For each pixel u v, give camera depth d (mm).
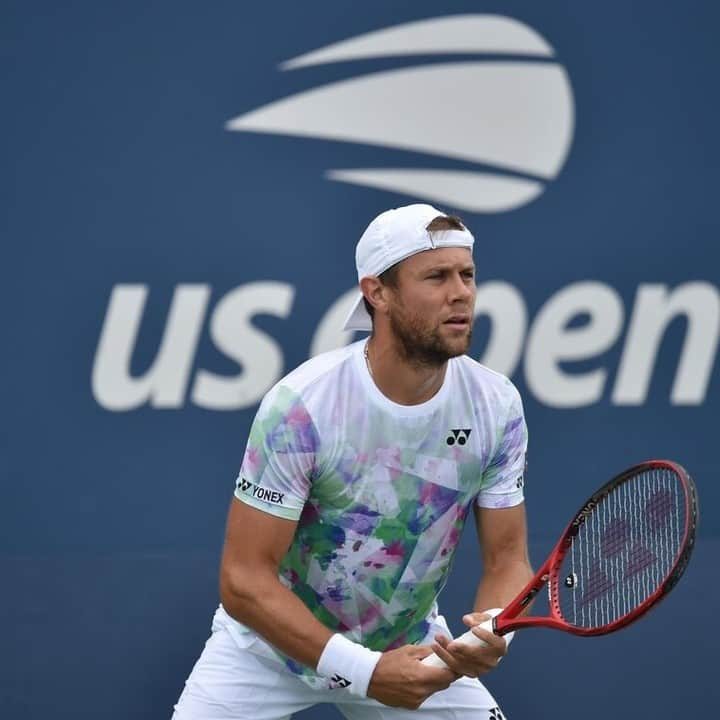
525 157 19828
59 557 19250
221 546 19484
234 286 19391
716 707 20078
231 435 19438
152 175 19219
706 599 20062
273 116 19391
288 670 14609
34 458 19172
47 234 19094
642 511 12953
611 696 19984
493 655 12992
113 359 19234
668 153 19984
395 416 13406
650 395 20016
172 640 19422
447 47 19703
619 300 19953
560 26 19859
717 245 20078
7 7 18953
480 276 19750
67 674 19297
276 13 19359
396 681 13203
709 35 20031
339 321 19562
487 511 14273
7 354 19078
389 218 13102
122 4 19109
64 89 19062
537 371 19844
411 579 14227
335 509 13766
